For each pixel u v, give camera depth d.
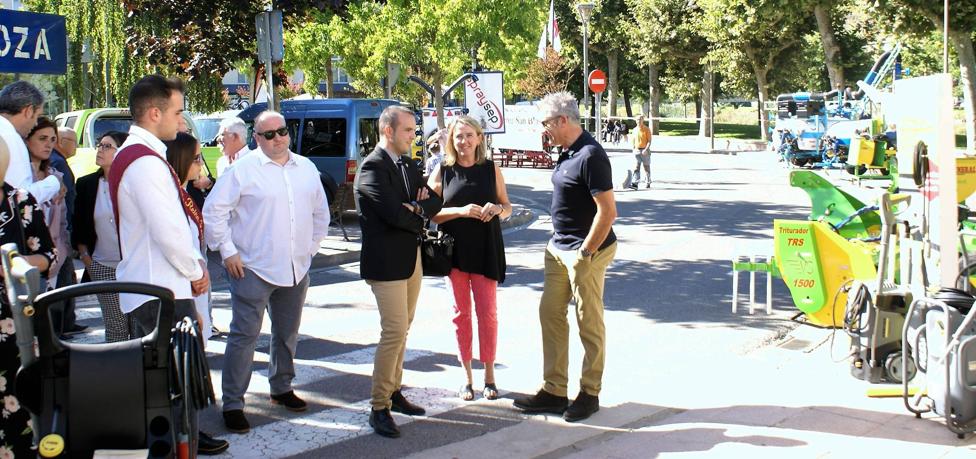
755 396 6.17
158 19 16.80
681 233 14.33
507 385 6.49
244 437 5.42
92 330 7.94
